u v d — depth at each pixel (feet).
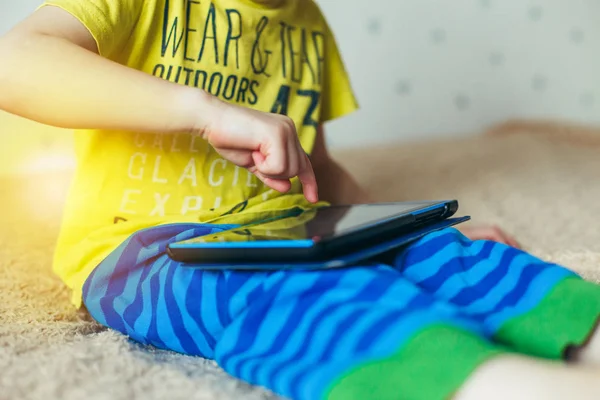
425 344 1.42
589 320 1.68
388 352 1.45
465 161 5.30
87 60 1.99
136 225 2.25
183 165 2.41
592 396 1.28
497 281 1.85
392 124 6.37
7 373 1.68
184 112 1.95
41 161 5.06
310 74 2.90
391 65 6.26
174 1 2.43
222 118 1.93
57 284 2.77
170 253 1.77
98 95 1.95
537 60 6.80
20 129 4.95
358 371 1.44
